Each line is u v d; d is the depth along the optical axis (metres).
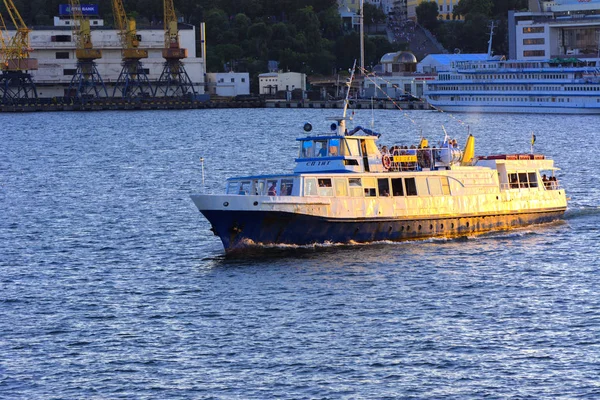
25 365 159.50
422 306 184.12
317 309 183.25
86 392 149.75
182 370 156.88
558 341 165.38
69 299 193.75
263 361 159.62
